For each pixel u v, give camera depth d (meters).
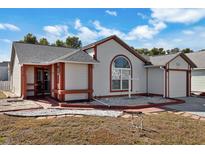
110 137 6.09
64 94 13.01
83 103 12.45
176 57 16.97
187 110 10.99
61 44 48.25
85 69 13.96
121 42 15.95
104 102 13.08
